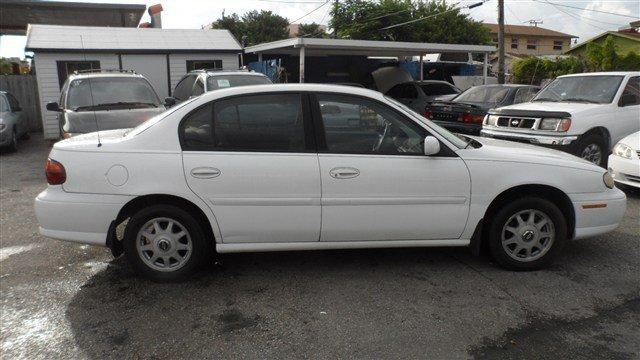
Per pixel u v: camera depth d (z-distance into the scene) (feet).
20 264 15.75
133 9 65.67
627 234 18.22
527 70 100.17
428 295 13.24
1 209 22.57
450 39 108.17
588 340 11.08
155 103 31.42
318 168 13.51
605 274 14.58
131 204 13.64
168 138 13.48
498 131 28.53
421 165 13.83
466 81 79.82
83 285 14.11
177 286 13.91
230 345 10.98
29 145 45.78
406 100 54.19
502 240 14.58
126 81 32.22
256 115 13.67
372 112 13.98
